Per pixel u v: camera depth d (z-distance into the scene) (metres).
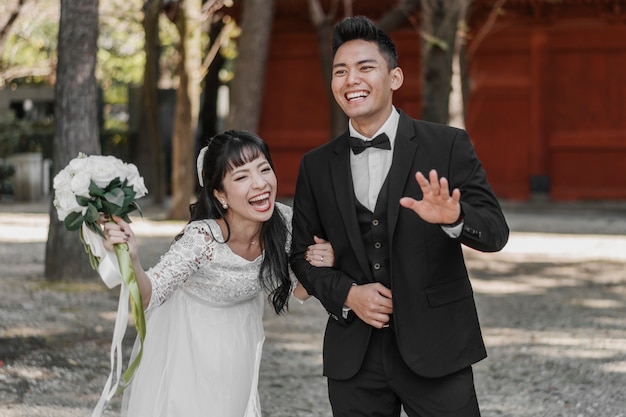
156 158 21.94
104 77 30.92
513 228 17.44
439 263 3.60
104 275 3.56
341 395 3.76
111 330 8.30
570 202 21.83
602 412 6.05
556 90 21.94
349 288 3.63
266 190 3.81
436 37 13.50
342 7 21.80
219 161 3.79
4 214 19.69
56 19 25.19
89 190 3.49
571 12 21.50
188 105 17.66
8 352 7.38
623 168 21.77
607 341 8.20
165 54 30.84
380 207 3.62
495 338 8.33
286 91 22.84
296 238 3.89
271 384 6.69
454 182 3.61
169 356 4.03
